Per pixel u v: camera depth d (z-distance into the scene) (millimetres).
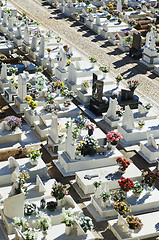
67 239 21266
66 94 34594
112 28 51188
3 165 26359
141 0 63531
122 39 47156
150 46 43438
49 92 33594
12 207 21672
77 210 22984
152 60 43469
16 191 22047
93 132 30109
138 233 22328
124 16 56250
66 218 21156
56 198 23156
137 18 56375
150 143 29281
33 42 44344
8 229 21688
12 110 34469
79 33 51844
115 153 28031
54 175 27109
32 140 30453
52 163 28297
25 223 21125
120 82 39781
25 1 63656
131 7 62688
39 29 50031
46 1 64000
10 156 26859
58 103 33656
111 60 44812
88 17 54656
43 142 30391
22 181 23984
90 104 34656
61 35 50906
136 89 38938
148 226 22844
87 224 21641
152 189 25328
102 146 27875
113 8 61031
